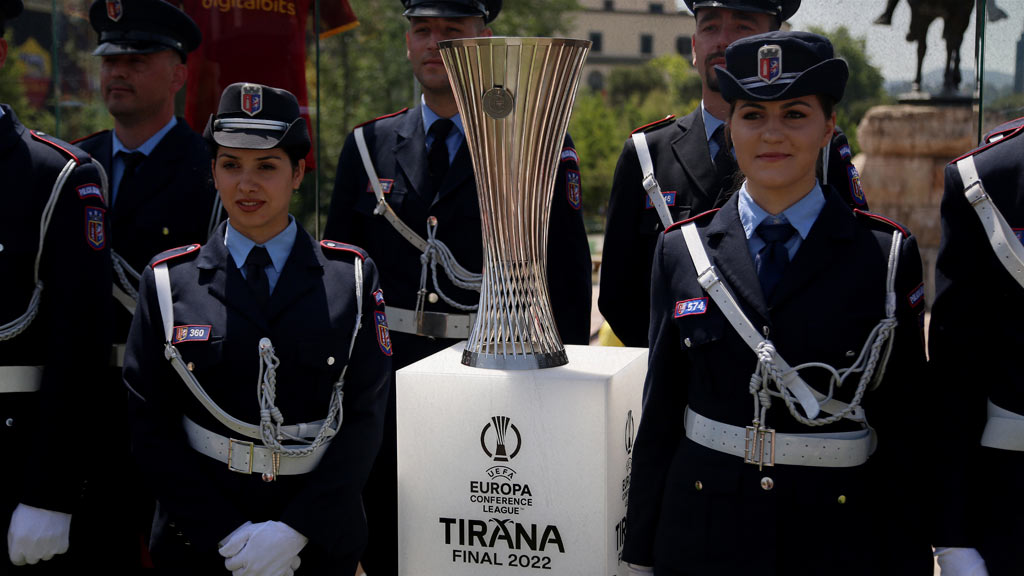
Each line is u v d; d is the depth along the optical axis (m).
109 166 3.43
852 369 2.12
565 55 2.49
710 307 2.24
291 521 2.39
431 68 3.24
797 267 2.19
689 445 2.28
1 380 2.76
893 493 2.17
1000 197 2.23
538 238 2.60
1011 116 3.50
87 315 2.80
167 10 3.41
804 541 2.13
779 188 2.20
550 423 2.48
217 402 2.47
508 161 2.53
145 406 2.48
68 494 2.75
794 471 2.15
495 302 2.59
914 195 6.89
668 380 2.34
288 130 2.51
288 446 2.46
